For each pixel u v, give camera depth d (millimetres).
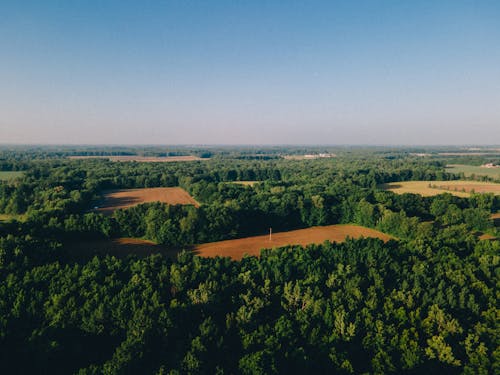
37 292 51094
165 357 42938
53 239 89688
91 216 102000
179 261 67375
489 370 40656
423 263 65875
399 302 53750
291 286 56219
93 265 62719
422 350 43812
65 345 43469
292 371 41062
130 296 50625
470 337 44719
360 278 58812
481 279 62312
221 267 64500
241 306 52719
